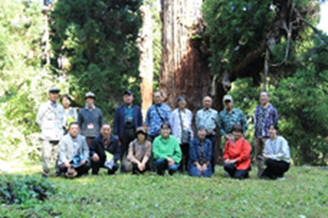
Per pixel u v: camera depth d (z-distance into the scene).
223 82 11.29
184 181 6.93
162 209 4.91
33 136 12.37
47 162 7.37
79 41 18.88
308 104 10.24
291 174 8.52
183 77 11.80
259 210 4.93
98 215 4.53
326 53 9.83
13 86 16.97
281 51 9.96
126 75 22.66
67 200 5.12
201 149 7.73
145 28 12.67
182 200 5.43
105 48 20.30
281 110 11.77
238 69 11.24
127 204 5.13
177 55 11.88
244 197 5.71
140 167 7.65
